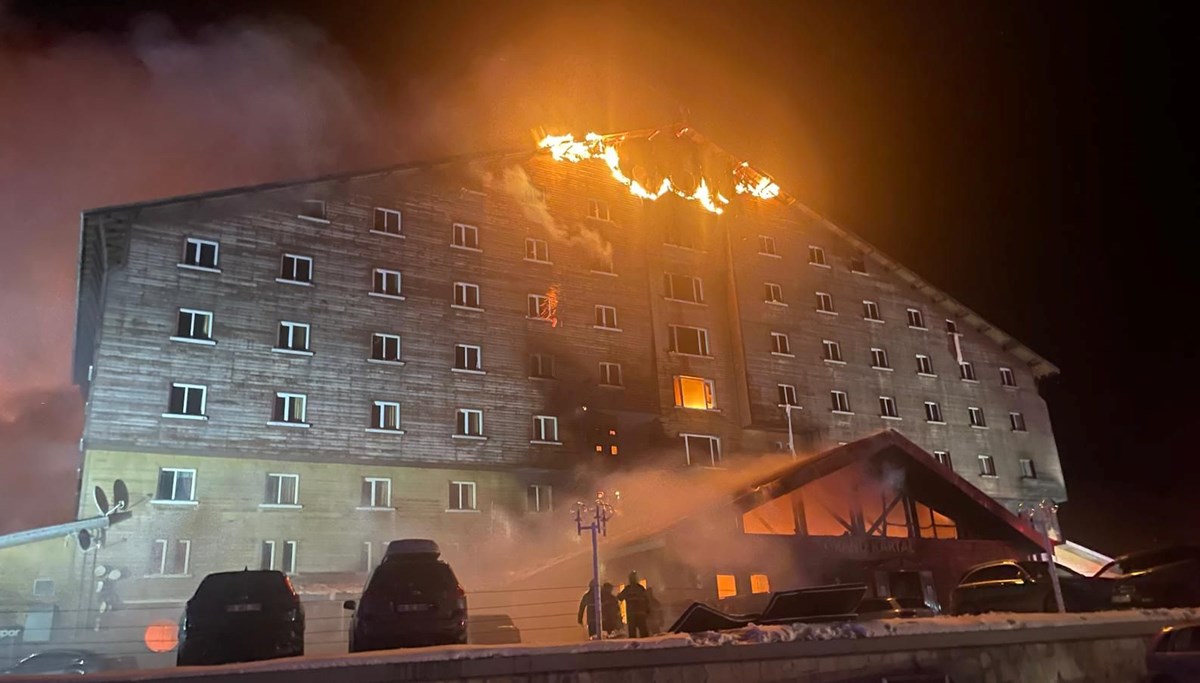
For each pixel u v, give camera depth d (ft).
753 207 154.10
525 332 125.80
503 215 130.41
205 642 47.75
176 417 98.32
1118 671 44.32
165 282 102.58
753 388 140.15
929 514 90.99
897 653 40.50
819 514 88.17
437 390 116.37
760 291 148.15
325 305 112.27
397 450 110.83
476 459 115.65
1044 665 42.91
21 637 83.61
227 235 108.47
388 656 33.81
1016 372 172.55
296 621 50.37
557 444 122.31
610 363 131.34
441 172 127.44
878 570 80.89
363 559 104.53
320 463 105.81
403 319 117.19
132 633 88.33
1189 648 40.78
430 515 110.52
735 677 37.45
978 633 42.22
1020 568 66.03
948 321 168.35
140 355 98.63
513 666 34.78
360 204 119.55
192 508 96.58
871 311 159.84
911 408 156.35
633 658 36.42
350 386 110.52
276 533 100.37
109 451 94.48
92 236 101.65
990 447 162.40
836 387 149.48
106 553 90.38
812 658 39.04
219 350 103.45
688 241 146.30
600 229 138.21
